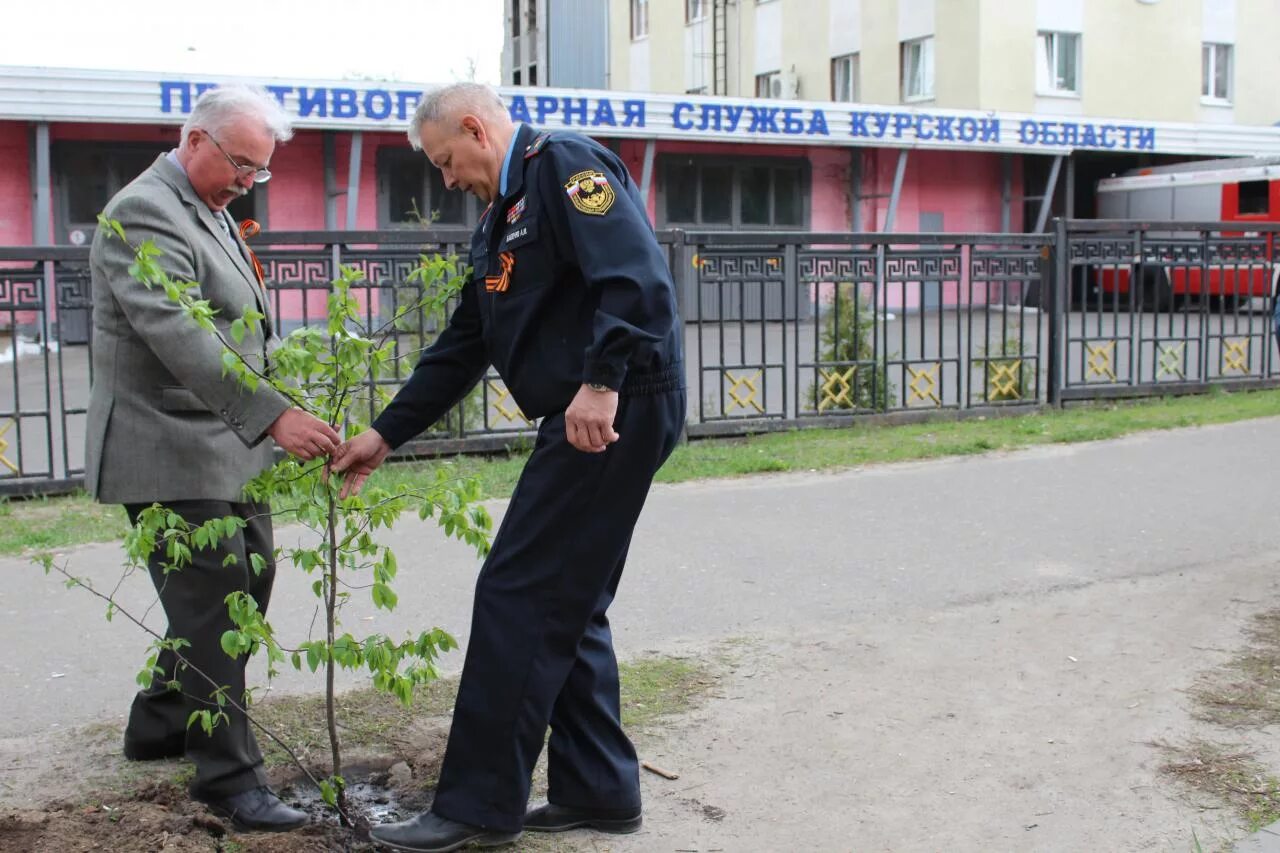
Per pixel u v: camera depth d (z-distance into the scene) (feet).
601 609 11.07
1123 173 93.35
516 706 10.23
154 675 12.04
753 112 74.43
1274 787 11.74
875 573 19.36
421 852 10.28
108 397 10.69
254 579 11.60
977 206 86.17
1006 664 15.23
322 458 10.31
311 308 30.55
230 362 9.71
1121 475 26.55
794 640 16.24
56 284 24.38
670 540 21.45
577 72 107.55
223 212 11.37
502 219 10.20
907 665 15.24
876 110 77.36
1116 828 11.00
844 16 95.96
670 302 9.68
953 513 23.29
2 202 61.82
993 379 34.88
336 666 15.39
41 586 18.60
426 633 10.52
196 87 61.72
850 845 10.80
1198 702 13.89
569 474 10.00
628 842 10.85
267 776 11.51
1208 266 37.70
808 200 80.53
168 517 10.06
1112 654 15.53
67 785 11.83
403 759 12.44
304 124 64.54
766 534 21.81
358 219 69.26
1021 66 87.35
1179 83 93.76
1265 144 90.33
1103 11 89.97
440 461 27.27
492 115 10.23
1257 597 17.84
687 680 14.76
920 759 12.53
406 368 26.84
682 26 113.39
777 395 40.65
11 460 29.50
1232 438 30.76
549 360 10.08
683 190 77.10
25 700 14.19
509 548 10.28
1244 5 96.07
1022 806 11.47
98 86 59.93
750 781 12.07
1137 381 37.22
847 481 26.22
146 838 10.37
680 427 10.30
